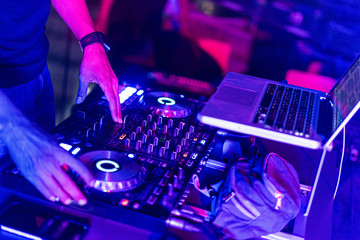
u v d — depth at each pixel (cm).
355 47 403
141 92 158
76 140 122
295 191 105
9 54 133
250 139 140
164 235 95
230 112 113
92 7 258
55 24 212
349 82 120
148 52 356
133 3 298
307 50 402
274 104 122
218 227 102
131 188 105
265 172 103
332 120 112
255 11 438
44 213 101
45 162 91
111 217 96
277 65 405
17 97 144
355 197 193
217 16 447
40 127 94
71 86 237
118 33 309
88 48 144
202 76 362
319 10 418
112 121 136
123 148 122
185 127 140
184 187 109
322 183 134
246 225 101
